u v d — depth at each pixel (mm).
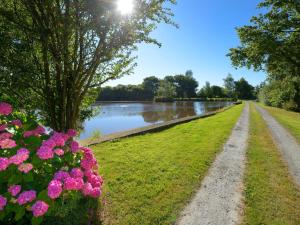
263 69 17469
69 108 3887
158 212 4098
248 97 101750
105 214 3951
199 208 4328
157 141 9453
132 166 6258
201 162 6832
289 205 4504
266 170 6449
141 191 4820
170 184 5223
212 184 5395
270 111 29312
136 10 3568
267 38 15500
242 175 6004
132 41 3830
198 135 11016
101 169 5941
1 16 3436
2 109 3051
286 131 13086
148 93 88062
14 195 2455
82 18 3445
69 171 3109
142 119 25734
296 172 6363
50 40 3477
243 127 14375
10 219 2619
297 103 30250
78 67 3760
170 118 26906
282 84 32344
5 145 2676
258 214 4168
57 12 3375
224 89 102125
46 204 2490
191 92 101750
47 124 4195
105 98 79125
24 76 3508
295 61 16031
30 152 2846
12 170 2596
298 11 14672
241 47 17484
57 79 3795
